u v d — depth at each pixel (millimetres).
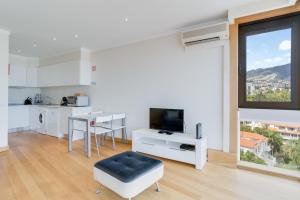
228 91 2895
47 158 3184
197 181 2357
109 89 4605
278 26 2574
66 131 4566
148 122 3928
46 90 6211
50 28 3373
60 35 3760
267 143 2750
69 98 4945
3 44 3475
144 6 2562
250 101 2824
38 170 2672
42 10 2650
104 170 1940
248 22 2766
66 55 5191
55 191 2102
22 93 5941
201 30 2967
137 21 3078
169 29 3461
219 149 3041
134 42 4117
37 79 5883
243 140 2957
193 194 2057
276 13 2480
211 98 3117
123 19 2992
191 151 2807
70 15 2826
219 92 3037
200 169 2715
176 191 2119
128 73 4242
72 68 4848
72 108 4449
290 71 2512
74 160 3094
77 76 4727
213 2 2490
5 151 3553
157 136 3168
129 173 1809
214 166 2836
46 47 4660
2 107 3529
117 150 3672
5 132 3596
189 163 2844
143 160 2172
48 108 5012
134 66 4133
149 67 3887
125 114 4270
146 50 3930
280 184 2273
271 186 2227
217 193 2074
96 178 2064
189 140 2812
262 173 2582
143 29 3451
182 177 2467
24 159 3119
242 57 2871
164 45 3658
